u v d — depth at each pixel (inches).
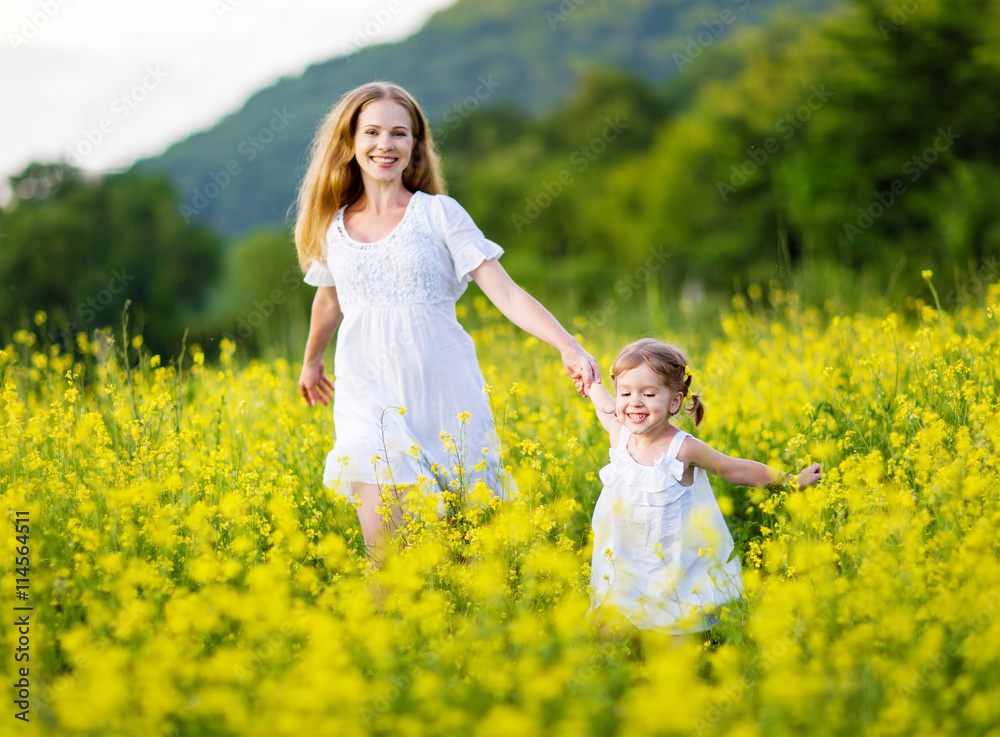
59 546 108.8
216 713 78.3
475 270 126.4
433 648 89.2
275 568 96.6
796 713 76.3
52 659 93.3
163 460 130.8
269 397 175.5
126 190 1223.5
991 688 80.4
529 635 86.2
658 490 114.9
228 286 1278.3
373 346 125.2
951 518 104.0
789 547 109.0
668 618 107.6
